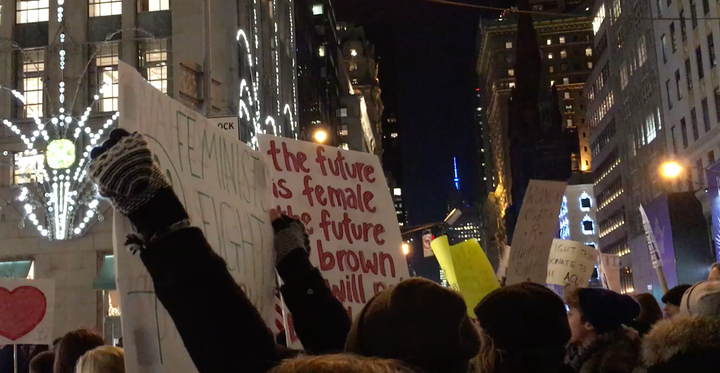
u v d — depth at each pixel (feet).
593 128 251.19
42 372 18.79
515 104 271.90
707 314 10.34
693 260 95.55
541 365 11.00
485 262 19.92
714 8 122.62
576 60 392.88
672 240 96.32
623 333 13.91
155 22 80.12
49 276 73.82
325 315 10.39
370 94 379.55
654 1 160.76
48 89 77.97
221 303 6.51
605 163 233.96
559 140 267.80
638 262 186.09
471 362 11.14
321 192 14.64
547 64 393.91
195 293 6.44
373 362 5.84
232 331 6.51
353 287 14.44
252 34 102.32
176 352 7.83
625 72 193.98
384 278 15.06
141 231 6.56
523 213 22.85
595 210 270.46
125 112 7.70
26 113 77.82
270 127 109.91
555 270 28.22
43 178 75.41
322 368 5.58
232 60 83.20
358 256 14.78
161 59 79.61
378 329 7.16
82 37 79.41
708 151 128.77
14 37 79.71
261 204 11.03
